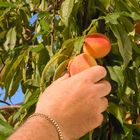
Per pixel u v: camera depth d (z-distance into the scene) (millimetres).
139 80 1217
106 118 1157
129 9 1225
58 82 903
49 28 1344
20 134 817
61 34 1304
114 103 1150
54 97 862
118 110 1136
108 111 1142
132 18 1179
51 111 844
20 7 1545
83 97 865
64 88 873
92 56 1104
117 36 1104
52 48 1323
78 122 855
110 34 1187
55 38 1332
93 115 873
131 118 1240
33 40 1414
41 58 1333
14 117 1232
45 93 886
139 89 1232
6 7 1567
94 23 1153
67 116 846
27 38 1592
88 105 867
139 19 1160
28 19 1585
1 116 1318
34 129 821
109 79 1160
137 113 1242
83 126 862
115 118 1177
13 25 1588
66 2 1176
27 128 825
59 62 1128
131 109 1234
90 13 1206
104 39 1111
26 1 1579
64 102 854
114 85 1170
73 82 881
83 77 886
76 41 1093
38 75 1328
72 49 1118
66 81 888
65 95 862
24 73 1406
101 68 908
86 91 871
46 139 814
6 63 1458
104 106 894
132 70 1214
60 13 1174
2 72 1493
